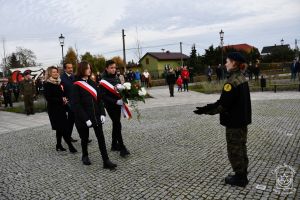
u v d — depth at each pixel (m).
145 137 8.73
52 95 7.47
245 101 4.71
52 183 5.65
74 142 8.84
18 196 5.16
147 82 32.78
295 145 7.02
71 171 6.23
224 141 7.77
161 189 5.04
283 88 19.67
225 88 4.65
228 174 5.49
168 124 10.48
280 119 10.07
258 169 5.62
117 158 6.87
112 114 6.93
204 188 4.96
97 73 20.33
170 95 20.81
